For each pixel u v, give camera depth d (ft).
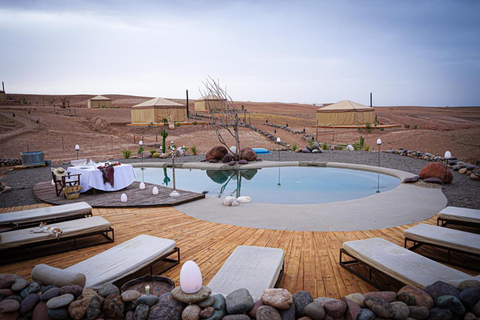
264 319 7.00
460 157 56.65
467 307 7.28
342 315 7.25
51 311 7.53
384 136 82.89
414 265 9.62
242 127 93.66
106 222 14.71
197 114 128.06
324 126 111.65
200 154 57.47
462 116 191.72
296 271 11.69
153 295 8.51
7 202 24.06
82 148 63.10
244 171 41.42
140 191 26.94
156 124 93.81
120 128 91.04
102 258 10.59
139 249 11.35
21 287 8.38
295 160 47.34
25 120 88.99
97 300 7.70
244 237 15.70
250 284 8.70
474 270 11.48
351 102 114.73
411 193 25.21
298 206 21.85
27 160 42.45
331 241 14.99
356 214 19.60
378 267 9.89
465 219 14.52
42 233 13.09
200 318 7.34
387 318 7.18
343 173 38.65
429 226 13.21
